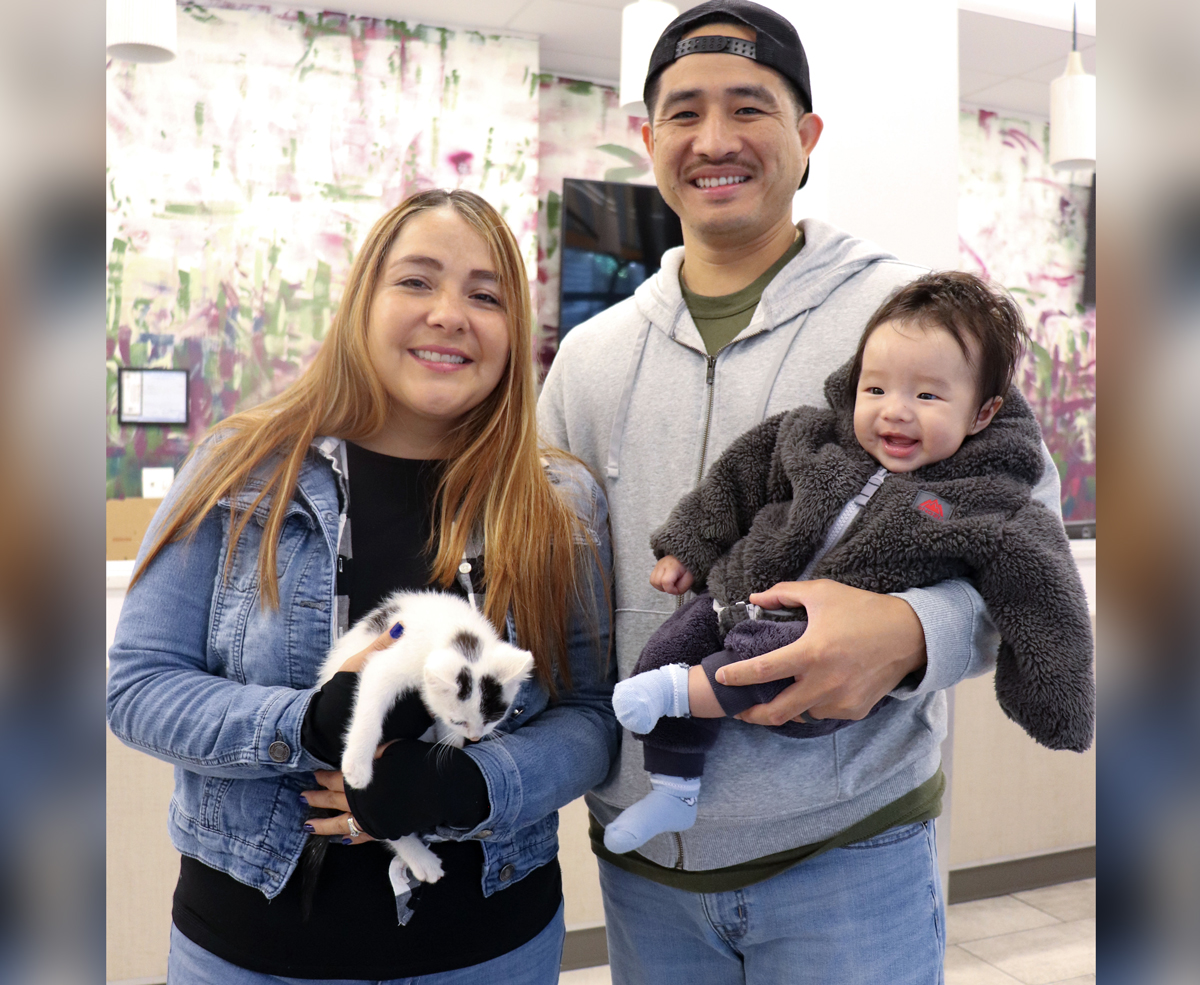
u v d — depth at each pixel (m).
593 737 1.28
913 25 2.33
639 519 1.48
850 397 1.37
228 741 1.06
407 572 1.23
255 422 1.28
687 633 1.30
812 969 1.30
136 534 4.43
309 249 4.81
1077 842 3.25
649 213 5.32
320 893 1.08
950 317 1.27
